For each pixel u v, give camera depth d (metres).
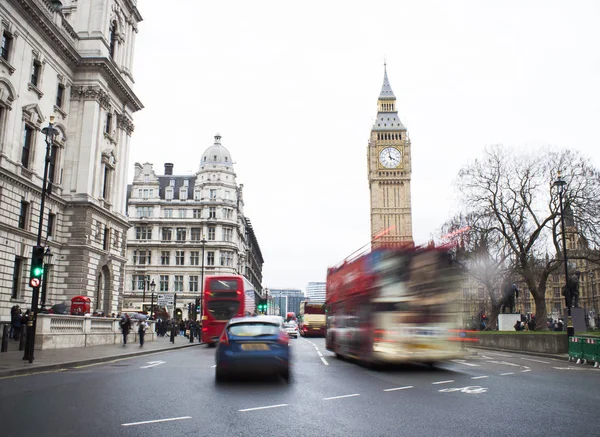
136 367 18.28
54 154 42.59
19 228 36.00
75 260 42.56
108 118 49.19
